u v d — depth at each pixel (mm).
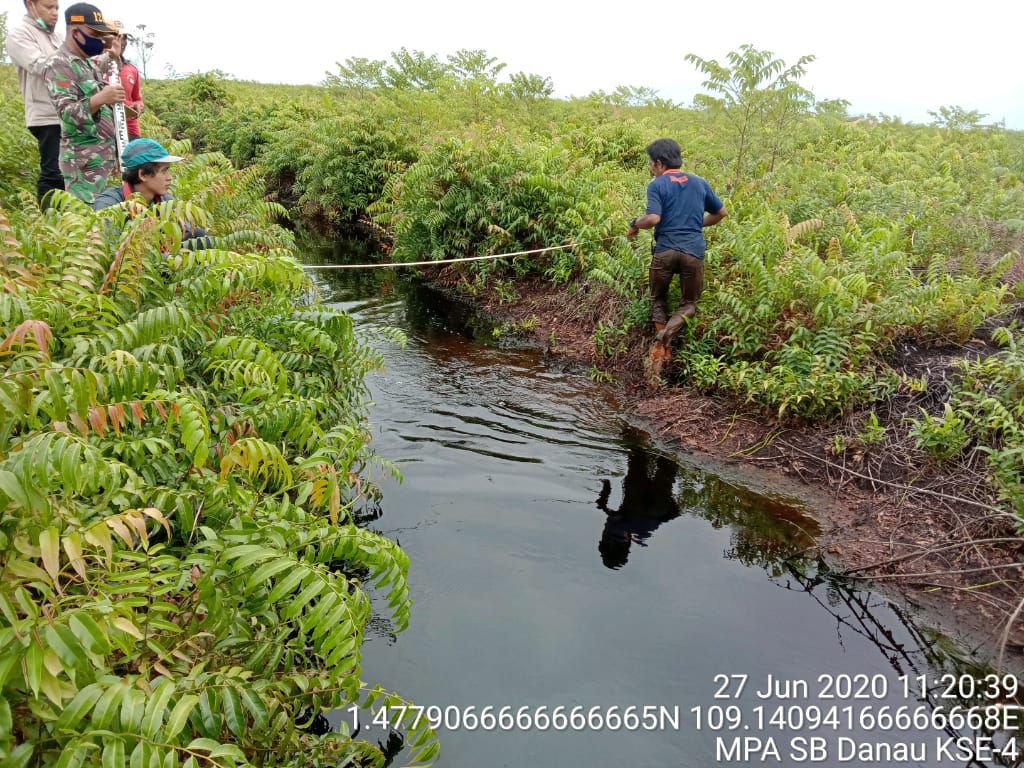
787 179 10484
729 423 6172
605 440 6094
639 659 3725
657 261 6660
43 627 1803
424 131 15812
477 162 10555
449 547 4531
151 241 3404
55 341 2807
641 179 11484
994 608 4109
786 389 5820
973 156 13359
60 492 2340
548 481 5398
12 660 1755
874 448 5453
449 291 10539
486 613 3986
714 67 11000
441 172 10820
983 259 7609
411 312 9562
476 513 4926
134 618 2223
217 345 3406
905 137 15953
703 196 6598
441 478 5352
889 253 7121
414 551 4465
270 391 3545
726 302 6699
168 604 2281
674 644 3840
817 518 5016
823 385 5707
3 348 2057
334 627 2311
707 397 6551
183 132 25734
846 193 9891
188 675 2309
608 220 8789
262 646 2635
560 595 4168
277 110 21906
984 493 4797
